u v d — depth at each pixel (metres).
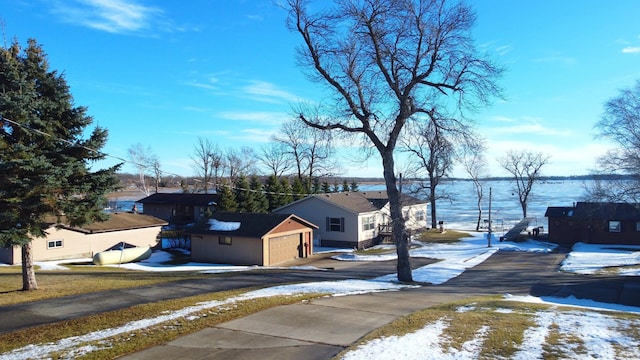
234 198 45.03
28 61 15.49
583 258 32.69
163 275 22.19
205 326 10.27
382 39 20.52
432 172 52.12
